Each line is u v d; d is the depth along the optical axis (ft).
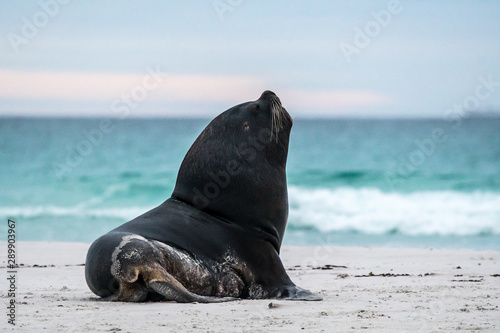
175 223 116.78
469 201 382.83
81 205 408.67
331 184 449.48
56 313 99.30
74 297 118.42
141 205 412.57
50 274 157.07
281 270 119.75
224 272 116.06
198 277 113.80
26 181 498.28
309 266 184.85
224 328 89.25
